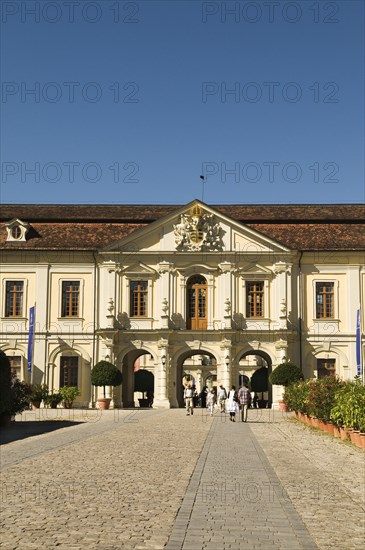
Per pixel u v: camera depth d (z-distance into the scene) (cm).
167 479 1648
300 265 5653
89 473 1742
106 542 1034
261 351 5556
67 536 1066
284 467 1919
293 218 5828
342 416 2736
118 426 3456
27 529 1109
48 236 5688
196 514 1239
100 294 5619
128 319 5566
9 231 5684
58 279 5638
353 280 5625
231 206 6072
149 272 5588
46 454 2167
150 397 6944
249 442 2650
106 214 5922
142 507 1296
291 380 5134
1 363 3216
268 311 5572
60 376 5578
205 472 1780
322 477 1734
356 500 1414
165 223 5616
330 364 5600
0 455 2142
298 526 1156
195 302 5597
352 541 1066
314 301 5622
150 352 5528
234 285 5578
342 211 5984
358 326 5419
